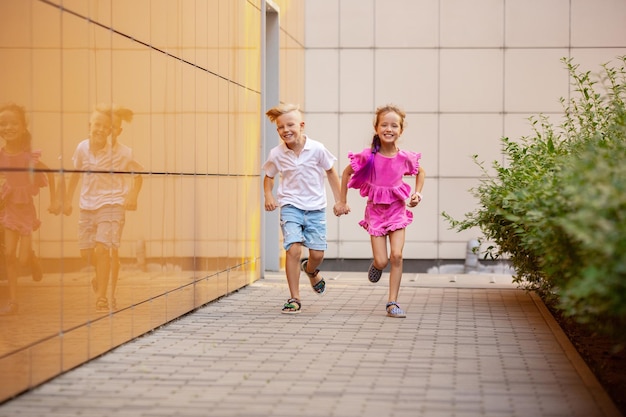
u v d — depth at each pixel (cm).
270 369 663
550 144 920
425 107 1573
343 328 847
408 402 567
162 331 832
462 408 553
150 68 836
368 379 631
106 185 732
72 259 671
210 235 1024
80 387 611
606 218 474
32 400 576
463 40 1568
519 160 1019
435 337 802
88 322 695
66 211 663
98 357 710
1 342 573
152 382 622
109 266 736
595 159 557
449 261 1570
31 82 613
